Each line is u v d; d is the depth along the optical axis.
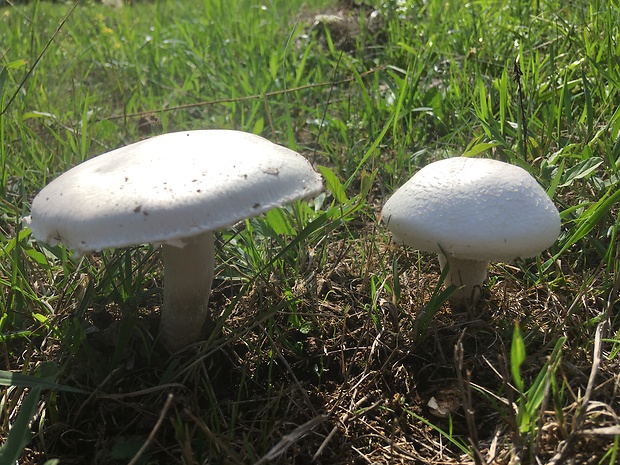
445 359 0.18
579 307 0.19
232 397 0.18
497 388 0.17
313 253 0.22
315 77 0.38
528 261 0.21
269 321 0.18
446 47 0.37
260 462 0.13
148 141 0.16
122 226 0.13
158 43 0.47
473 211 0.16
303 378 0.18
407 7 0.44
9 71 0.36
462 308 0.20
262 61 0.39
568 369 0.16
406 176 0.27
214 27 0.46
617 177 0.21
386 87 0.37
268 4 0.59
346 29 0.46
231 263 0.22
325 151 0.31
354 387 0.17
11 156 0.29
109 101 0.40
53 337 0.18
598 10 0.32
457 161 0.18
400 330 0.19
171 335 0.18
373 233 0.23
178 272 0.17
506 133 0.27
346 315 0.19
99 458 0.16
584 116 0.26
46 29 0.48
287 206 0.23
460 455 0.15
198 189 0.13
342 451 0.16
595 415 0.15
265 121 0.34
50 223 0.14
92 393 0.16
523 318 0.19
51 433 0.16
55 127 0.32
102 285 0.19
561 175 0.22
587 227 0.19
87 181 0.14
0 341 0.18
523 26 0.36
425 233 0.17
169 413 0.16
